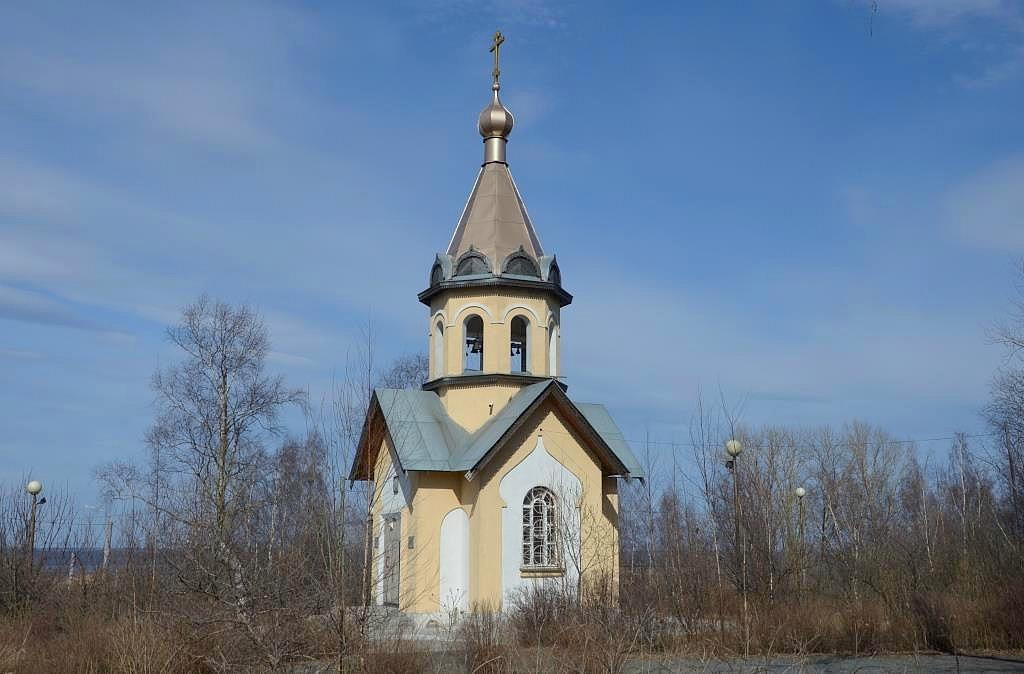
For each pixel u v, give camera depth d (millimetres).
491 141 36312
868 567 33562
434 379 33969
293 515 18797
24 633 23625
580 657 18609
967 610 28781
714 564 24969
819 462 65250
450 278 33844
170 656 18359
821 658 25469
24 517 30688
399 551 32344
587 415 34844
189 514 19906
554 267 34688
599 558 28328
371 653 17703
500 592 30016
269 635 16375
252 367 51594
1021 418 41969
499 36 37000
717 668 21078
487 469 30688
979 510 41750
